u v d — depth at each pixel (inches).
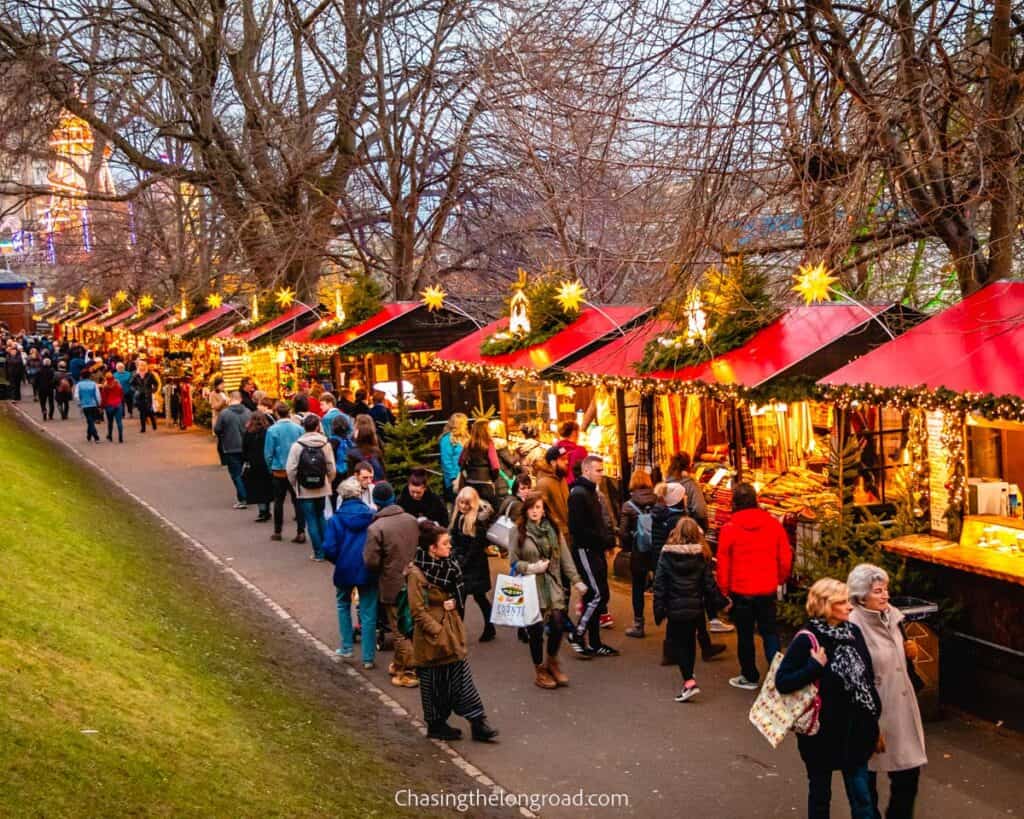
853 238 510.0
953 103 470.0
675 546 426.6
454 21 1229.7
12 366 1856.5
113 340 2212.1
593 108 567.5
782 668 292.7
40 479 761.0
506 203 1254.3
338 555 480.1
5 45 1280.8
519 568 446.9
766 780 361.1
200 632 475.8
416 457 831.7
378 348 949.2
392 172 1309.1
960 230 507.8
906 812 307.3
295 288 1331.2
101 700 321.7
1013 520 417.4
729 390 509.4
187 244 1875.0
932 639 401.7
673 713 420.5
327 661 492.7
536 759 382.9
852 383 442.9
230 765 314.2
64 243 2245.3
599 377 622.5
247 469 792.9
